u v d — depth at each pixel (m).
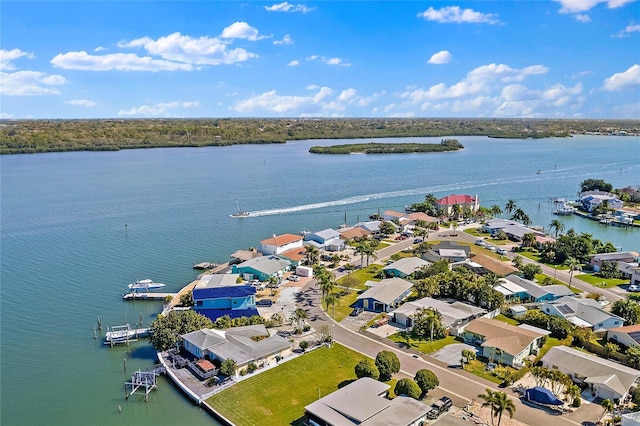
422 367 75.44
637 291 111.31
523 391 68.25
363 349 81.69
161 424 63.31
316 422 59.94
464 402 65.50
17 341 88.31
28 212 188.25
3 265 129.75
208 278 111.69
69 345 86.81
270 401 66.56
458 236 161.25
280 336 85.69
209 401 66.81
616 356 77.19
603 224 184.25
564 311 93.31
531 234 147.00
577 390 64.31
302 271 121.12
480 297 98.19
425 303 96.75
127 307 104.38
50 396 70.75
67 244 148.62
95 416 65.50
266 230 167.00
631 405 64.25
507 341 78.06
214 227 170.38
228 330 84.00
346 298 105.62
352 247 148.38
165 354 80.56
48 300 107.44
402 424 56.56
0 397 70.62
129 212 190.00
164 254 140.38
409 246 148.38
